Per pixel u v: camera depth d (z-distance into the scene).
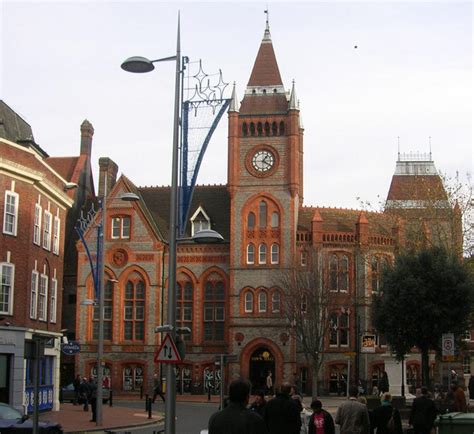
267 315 74.19
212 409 53.97
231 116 77.69
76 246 80.31
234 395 11.22
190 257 78.25
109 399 58.53
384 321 38.81
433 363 71.38
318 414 18.81
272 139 77.19
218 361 32.34
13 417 28.44
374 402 37.47
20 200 45.03
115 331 77.12
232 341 74.25
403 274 38.19
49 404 49.47
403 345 38.50
